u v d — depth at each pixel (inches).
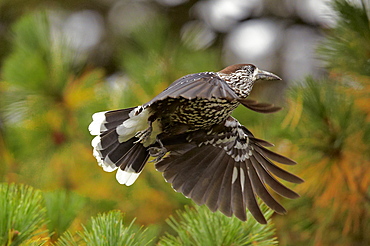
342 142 354.6
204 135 351.6
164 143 351.6
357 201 373.7
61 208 298.0
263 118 433.7
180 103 322.0
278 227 413.7
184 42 454.6
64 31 441.1
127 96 425.7
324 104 351.6
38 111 421.1
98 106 422.6
